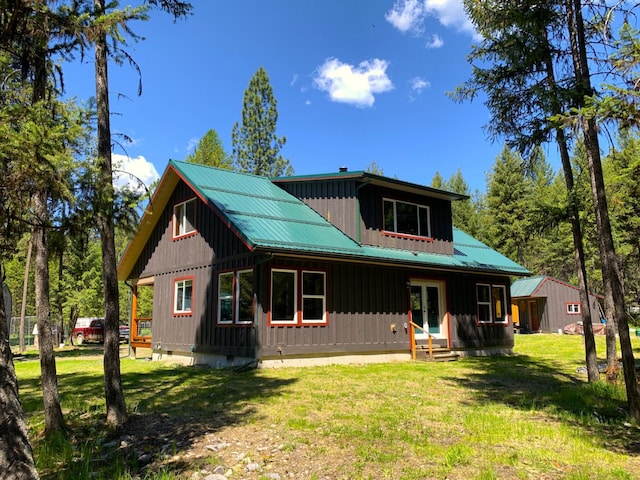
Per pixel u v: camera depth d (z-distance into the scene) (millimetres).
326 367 12453
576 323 30219
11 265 32906
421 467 4773
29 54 5531
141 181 6559
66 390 9477
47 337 6184
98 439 5922
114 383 6621
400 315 15094
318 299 13188
